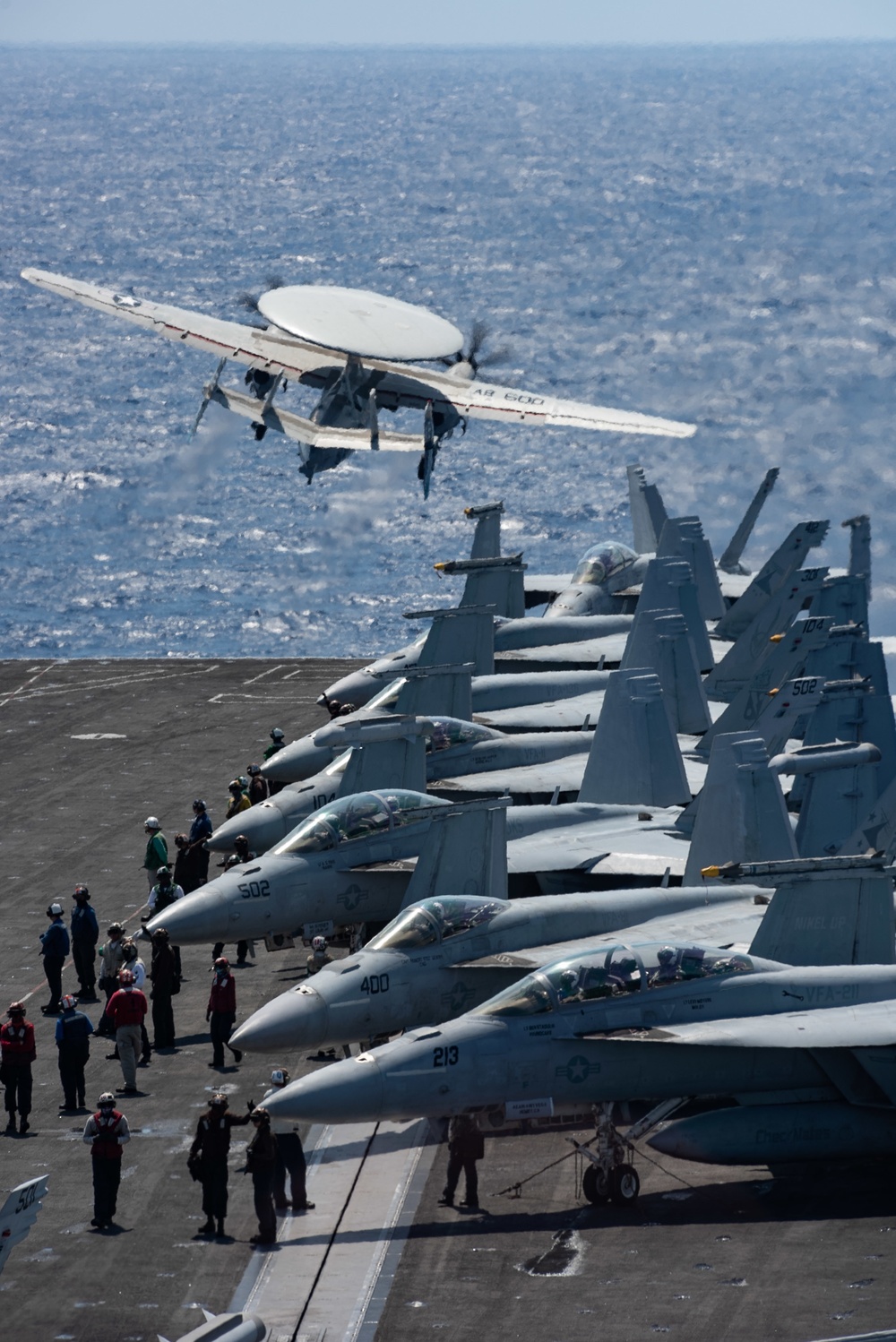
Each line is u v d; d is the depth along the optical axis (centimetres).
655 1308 5275
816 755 7788
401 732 8594
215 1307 5425
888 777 8650
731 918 7231
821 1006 6378
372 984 6612
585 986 6203
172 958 7856
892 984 6481
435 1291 5459
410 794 8188
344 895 7888
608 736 9006
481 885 7300
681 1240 5744
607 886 8456
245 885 7744
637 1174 6138
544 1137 6719
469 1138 6056
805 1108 6197
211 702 14262
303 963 8706
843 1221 5859
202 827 9306
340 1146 6631
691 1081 6219
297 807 8988
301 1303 5425
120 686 14925
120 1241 5891
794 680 8681
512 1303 5353
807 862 6519
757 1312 5216
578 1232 5844
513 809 8675
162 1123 6844
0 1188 6312
